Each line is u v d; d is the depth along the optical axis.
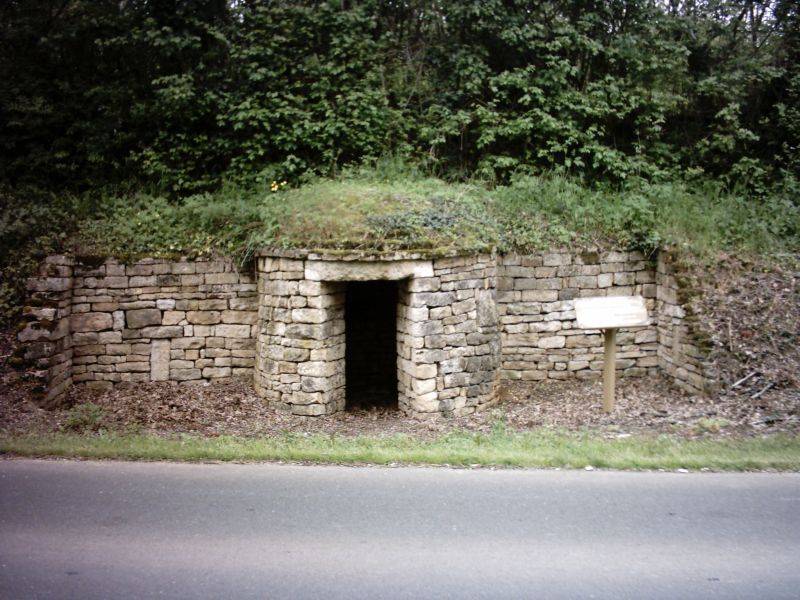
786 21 14.03
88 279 9.84
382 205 9.59
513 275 10.63
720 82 13.68
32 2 12.16
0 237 9.80
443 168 13.16
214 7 12.41
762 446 6.97
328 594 4.01
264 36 12.43
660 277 10.84
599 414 8.87
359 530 4.91
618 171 12.61
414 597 3.98
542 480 6.02
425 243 9.06
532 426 8.44
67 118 12.05
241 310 10.12
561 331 10.80
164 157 11.97
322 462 6.52
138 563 4.38
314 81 12.51
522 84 12.68
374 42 12.93
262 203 10.57
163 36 11.93
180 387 9.93
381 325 12.05
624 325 8.66
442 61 13.59
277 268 9.25
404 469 6.34
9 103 11.62
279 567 4.34
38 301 9.15
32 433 7.46
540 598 3.98
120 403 9.23
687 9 14.31
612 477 6.10
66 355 9.59
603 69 13.62
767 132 13.90
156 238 10.15
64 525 4.95
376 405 10.20
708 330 9.65
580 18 13.46
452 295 9.23
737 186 12.96
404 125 12.87
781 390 8.90
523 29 12.97
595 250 10.74
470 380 9.41
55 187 11.92
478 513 5.24
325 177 11.80
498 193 11.43
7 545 4.62
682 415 8.46
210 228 10.31
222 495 5.59
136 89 12.18
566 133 12.62
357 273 8.86
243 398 9.56
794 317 9.82
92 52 12.32
